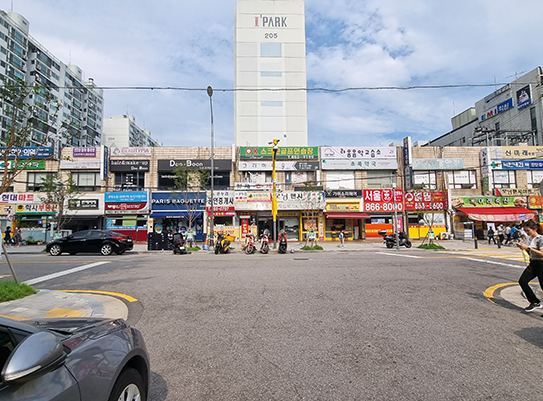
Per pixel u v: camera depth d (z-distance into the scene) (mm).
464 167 28828
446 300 6531
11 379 1583
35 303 6582
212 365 3732
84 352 2145
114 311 6066
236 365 3723
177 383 3316
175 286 8047
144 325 5211
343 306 6086
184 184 23656
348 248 21312
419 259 13578
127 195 26422
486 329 4859
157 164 27500
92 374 2053
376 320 5273
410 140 27953
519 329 4867
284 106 56656
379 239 27703
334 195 27672
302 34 58062
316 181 27859
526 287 5789
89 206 26281
